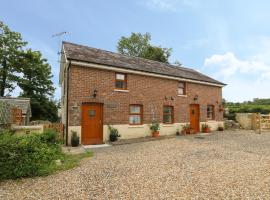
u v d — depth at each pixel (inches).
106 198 179.0
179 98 702.5
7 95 1172.5
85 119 504.7
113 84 551.2
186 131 692.1
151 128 608.7
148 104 619.8
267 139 544.1
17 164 239.5
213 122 812.0
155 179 226.1
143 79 616.1
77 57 499.8
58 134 430.3
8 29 1174.3
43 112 1307.8
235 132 743.7
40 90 1306.6
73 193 191.0
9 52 1168.8
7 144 241.3
